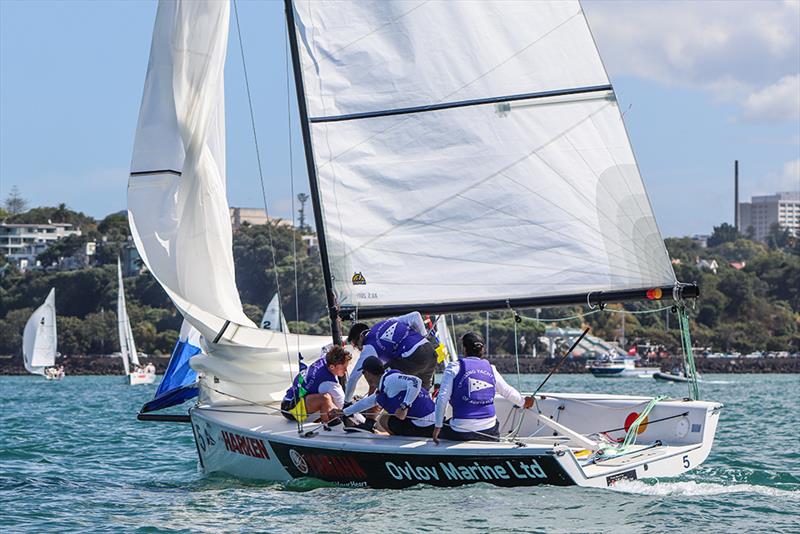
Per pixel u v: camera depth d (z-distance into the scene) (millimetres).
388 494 29531
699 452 31719
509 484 28703
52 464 45469
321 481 31422
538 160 32750
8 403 118438
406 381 30281
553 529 25484
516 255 32938
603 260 32406
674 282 31781
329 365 33000
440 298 33344
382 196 33500
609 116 32219
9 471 42469
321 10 33719
